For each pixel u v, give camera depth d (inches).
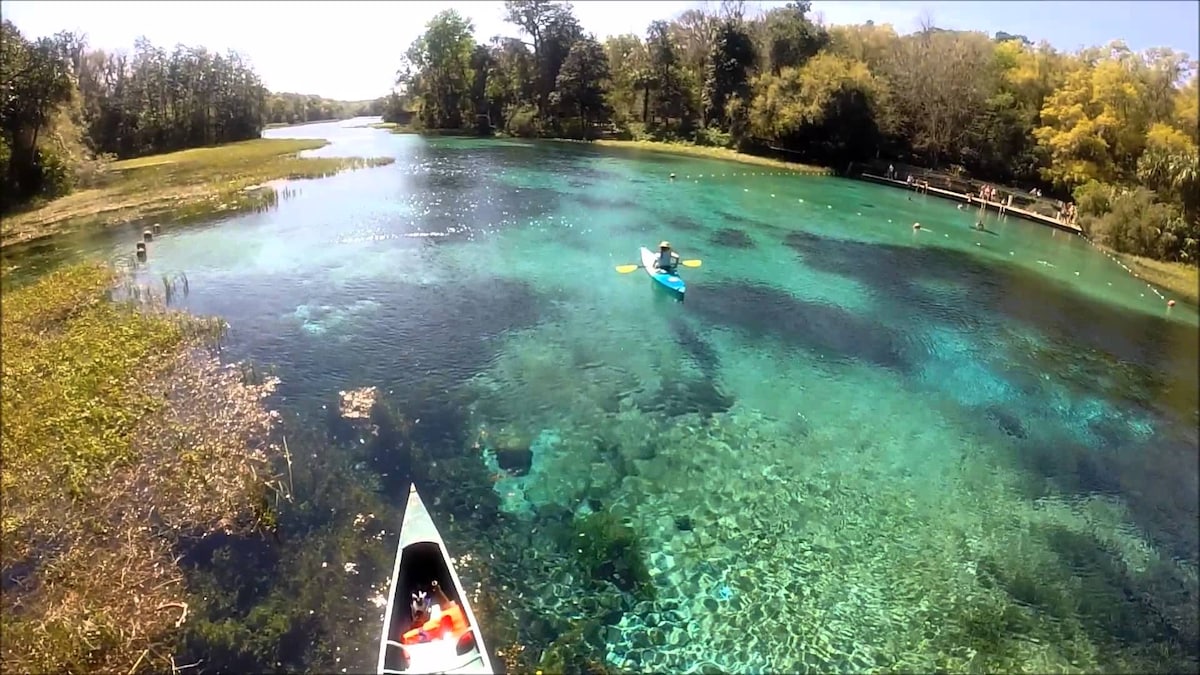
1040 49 2438.5
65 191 1723.7
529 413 743.7
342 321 943.7
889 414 797.9
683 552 558.9
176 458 621.3
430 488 609.6
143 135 2999.5
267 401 727.7
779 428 750.5
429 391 772.0
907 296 1199.6
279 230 1380.4
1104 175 2062.0
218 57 3378.4
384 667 406.6
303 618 465.7
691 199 1895.9
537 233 1440.7
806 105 2645.2
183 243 1279.5
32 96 1672.0
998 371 930.7
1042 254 1576.0
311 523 553.0
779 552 566.3
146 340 834.2
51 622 445.1
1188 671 480.7
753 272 1267.2
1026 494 672.4
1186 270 1508.4
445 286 1093.8
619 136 3435.0
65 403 684.7
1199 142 1766.7
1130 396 884.0
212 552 517.3
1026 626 510.3
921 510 634.2
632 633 480.4
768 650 474.6
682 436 722.2
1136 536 621.0
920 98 2519.7
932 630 500.4
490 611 486.9
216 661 432.8
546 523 577.9
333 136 3688.5
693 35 3570.4
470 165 2367.1
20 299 949.2
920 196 2219.5
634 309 1042.7
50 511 547.2
